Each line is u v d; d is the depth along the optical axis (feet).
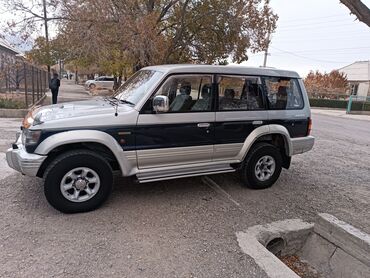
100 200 12.95
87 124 12.33
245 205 14.52
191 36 50.44
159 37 45.03
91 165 12.54
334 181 19.10
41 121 12.08
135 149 13.12
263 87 15.98
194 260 10.02
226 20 48.83
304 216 13.84
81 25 41.24
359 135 42.09
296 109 17.01
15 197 13.71
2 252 9.77
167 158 13.91
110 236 11.07
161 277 9.11
